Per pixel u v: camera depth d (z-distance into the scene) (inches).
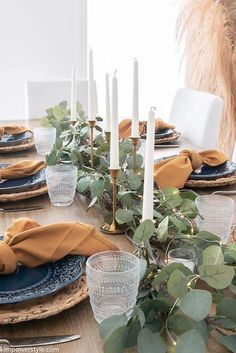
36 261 36.3
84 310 33.0
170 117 105.3
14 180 59.8
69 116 77.0
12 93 148.6
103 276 30.0
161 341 25.8
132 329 26.7
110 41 146.6
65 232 38.0
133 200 46.6
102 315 30.5
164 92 149.3
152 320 27.7
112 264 32.0
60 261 37.7
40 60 147.4
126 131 83.5
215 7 123.3
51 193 54.6
